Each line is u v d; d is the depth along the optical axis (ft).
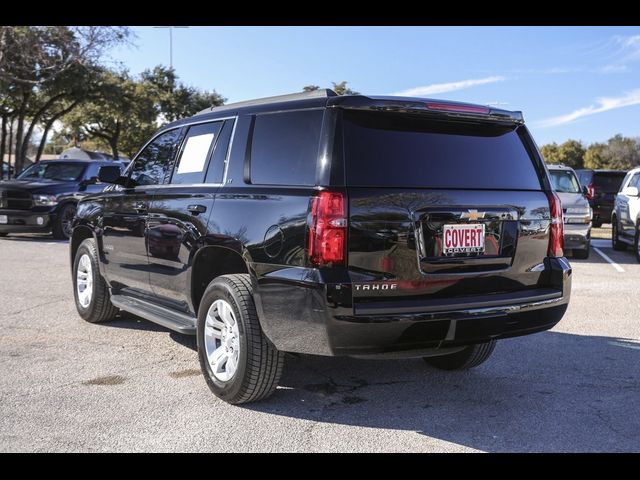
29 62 82.23
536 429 12.91
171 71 157.58
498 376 16.43
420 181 12.58
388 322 11.76
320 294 11.62
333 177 12.00
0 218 47.57
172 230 16.02
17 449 11.66
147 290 18.08
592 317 23.67
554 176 43.91
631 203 44.39
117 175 18.70
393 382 15.83
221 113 15.84
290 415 13.48
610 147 281.13
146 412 13.51
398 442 12.21
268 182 13.50
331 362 17.44
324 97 12.85
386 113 12.82
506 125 14.34
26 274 31.60
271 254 12.67
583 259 42.80
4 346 18.48
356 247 11.75
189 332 15.37
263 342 13.34
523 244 13.65
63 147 253.03
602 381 16.05
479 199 13.03
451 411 13.87
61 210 48.32
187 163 16.48
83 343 18.92
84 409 13.62
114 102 102.63
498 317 12.82
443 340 12.44
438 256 12.49
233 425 12.89
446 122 13.50
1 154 110.73
